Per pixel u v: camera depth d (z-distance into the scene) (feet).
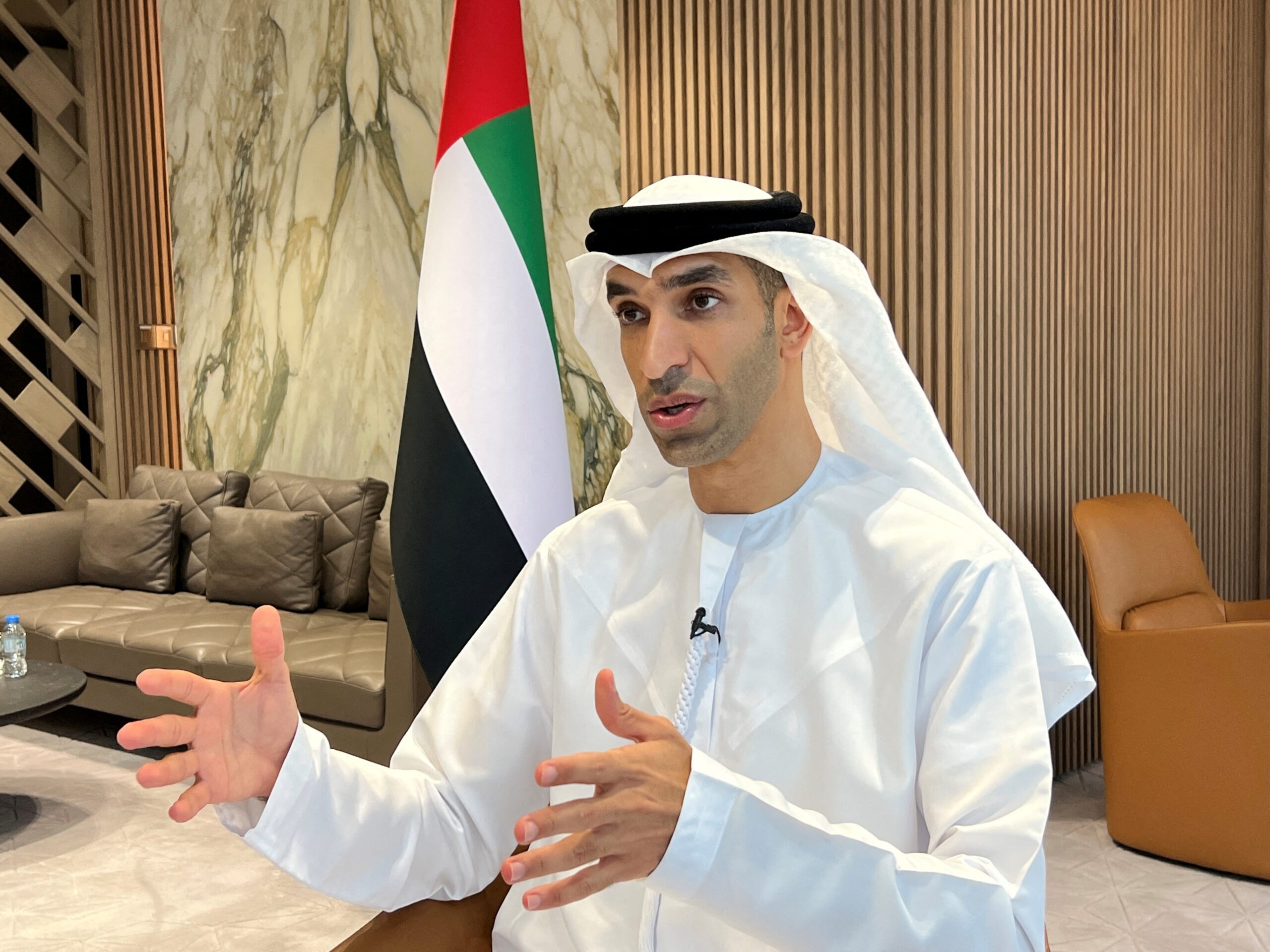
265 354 17.26
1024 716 3.14
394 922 3.97
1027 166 11.34
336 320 16.11
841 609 3.47
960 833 2.98
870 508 3.59
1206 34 14.43
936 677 3.29
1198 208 14.38
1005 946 2.80
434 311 7.75
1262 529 16.05
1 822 11.45
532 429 7.75
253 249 17.30
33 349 20.15
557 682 3.96
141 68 18.65
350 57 15.61
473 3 7.77
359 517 14.65
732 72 11.61
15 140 18.90
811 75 11.08
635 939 3.67
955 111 10.39
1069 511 12.26
